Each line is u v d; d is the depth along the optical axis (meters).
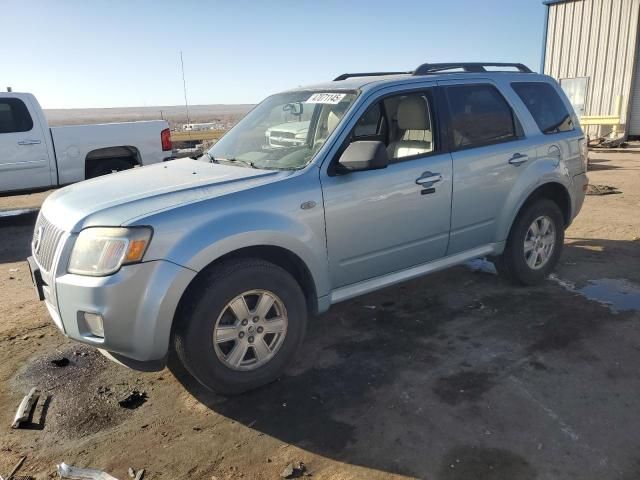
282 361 3.58
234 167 3.97
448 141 4.36
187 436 3.12
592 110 20.22
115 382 3.74
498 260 5.14
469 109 4.58
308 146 3.97
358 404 3.38
